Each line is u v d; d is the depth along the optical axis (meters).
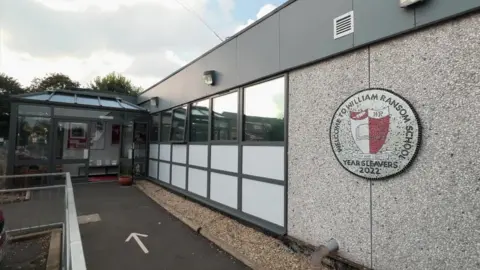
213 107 5.89
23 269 3.35
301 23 3.63
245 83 4.75
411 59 2.47
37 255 3.74
